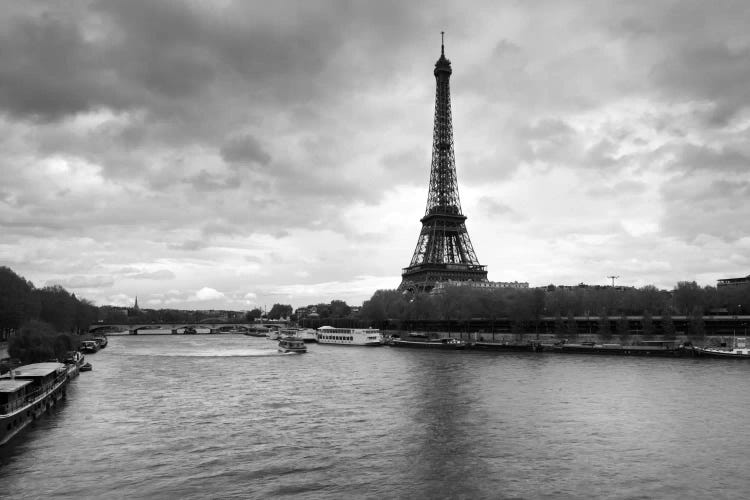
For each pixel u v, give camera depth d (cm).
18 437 9294
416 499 6644
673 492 6756
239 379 16438
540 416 10544
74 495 6775
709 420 10031
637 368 17612
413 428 9788
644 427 9625
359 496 6744
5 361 15525
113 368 19825
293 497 6725
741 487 6894
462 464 7831
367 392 13588
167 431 9712
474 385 14325
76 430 9781
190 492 6875
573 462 7856
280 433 9544
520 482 7131
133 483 7169
